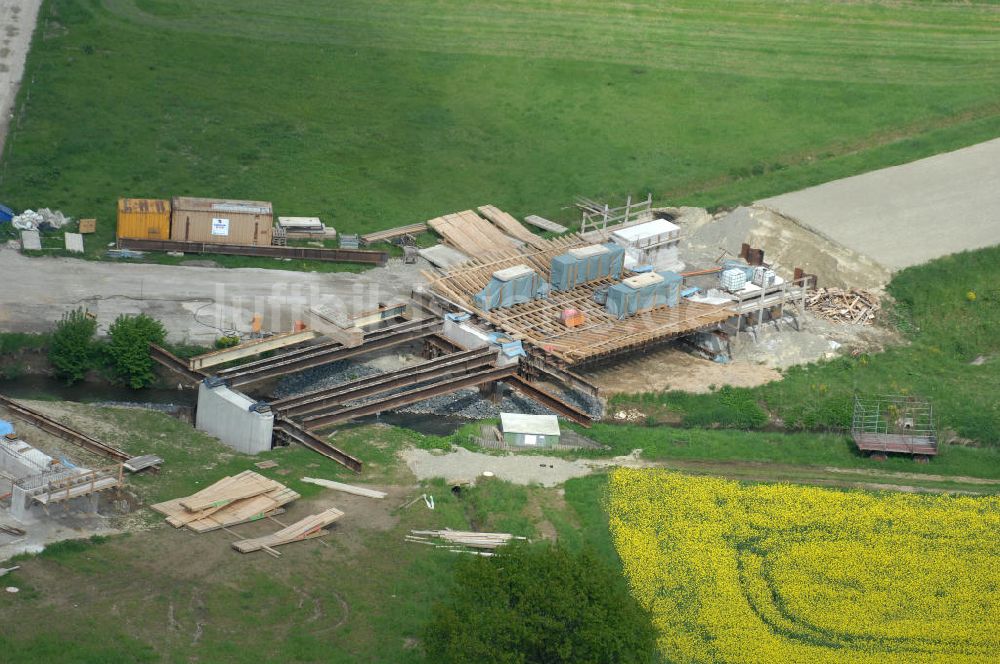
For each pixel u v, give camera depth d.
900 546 83.44
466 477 86.81
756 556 81.31
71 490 75.31
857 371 103.44
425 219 121.31
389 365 100.88
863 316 110.00
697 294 108.81
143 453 84.81
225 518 77.94
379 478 85.69
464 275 108.19
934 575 80.81
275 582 73.19
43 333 98.50
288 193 122.50
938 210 124.25
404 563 76.50
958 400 99.88
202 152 126.56
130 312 102.50
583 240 115.12
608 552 80.56
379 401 92.62
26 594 68.94
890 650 74.19
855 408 96.94
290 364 95.31
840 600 77.94
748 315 107.44
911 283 113.44
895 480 91.69
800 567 80.69
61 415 87.94
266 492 80.94
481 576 63.84
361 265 114.06
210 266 110.94
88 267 108.25
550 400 95.94
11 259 107.69
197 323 102.12
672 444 94.12
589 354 97.94
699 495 87.06
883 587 79.56
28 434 84.31
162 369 97.94
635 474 88.94
